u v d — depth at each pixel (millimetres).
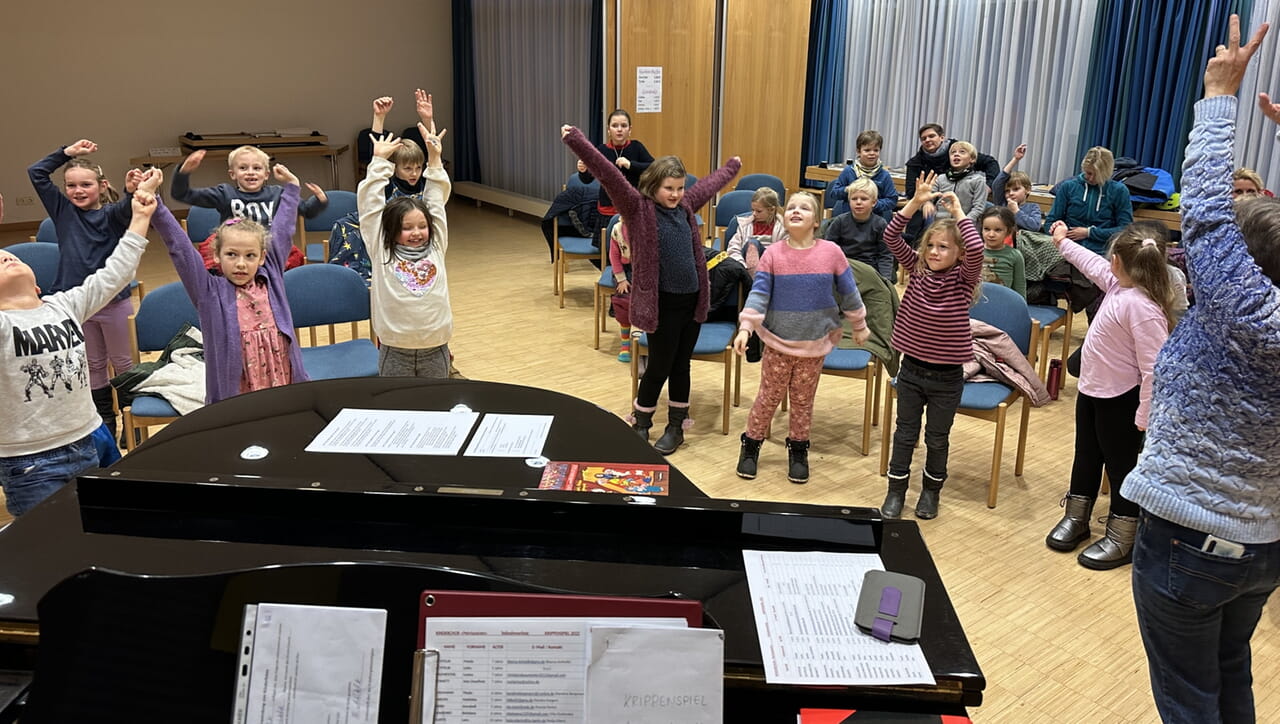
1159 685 1877
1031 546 3305
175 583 1304
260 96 9586
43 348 2467
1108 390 2982
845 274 3566
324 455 2205
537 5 9414
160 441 2273
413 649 1270
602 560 1603
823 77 8148
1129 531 3141
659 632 1193
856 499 3635
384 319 3422
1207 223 1618
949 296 3227
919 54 7512
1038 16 6664
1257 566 1677
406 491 1755
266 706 1232
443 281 3514
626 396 4660
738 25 7273
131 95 8883
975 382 3701
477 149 10867
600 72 8711
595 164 3611
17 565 1586
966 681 1292
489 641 1194
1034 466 3971
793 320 3555
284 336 3211
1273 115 1985
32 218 8656
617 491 2002
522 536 1693
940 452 3422
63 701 1274
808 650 1343
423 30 10516
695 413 4523
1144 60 6109
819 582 1520
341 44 9969
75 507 1798
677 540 1666
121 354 3893
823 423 4434
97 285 2680
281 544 1665
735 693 1346
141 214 2812
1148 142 6160
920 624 1380
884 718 1288
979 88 7145
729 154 7543
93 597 1295
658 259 3711
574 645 1200
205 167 9094
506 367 5066
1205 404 1656
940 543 3314
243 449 2229
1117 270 2869
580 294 6711
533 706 1190
